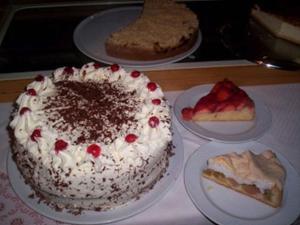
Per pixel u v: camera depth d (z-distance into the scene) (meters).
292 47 1.64
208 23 1.77
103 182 0.91
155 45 1.52
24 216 0.94
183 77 1.42
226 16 1.83
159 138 1.00
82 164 0.91
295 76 1.44
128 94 1.17
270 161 1.06
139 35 1.59
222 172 1.03
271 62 1.49
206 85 1.36
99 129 1.02
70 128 1.02
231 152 1.11
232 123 1.24
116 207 0.95
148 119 1.03
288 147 1.16
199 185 1.01
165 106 1.11
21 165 1.00
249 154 1.05
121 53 1.56
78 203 0.95
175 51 1.54
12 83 1.35
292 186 1.01
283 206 0.96
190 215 0.96
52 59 1.49
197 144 1.16
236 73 1.44
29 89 1.14
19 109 1.08
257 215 0.95
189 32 1.60
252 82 1.40
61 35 1.64
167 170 1.04
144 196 0.98
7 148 1.12
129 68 1.48
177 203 0.98
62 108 1.10
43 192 0.96
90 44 1.63
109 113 1.08
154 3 1.93
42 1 1.86
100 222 0.91
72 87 1.20
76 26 1.71
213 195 1.00
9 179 1.01
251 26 1.75
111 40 1.55
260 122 1.23
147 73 1.44
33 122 1.02
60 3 1.86
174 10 1.85
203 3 1.94
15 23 1.68
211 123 1.24
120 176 0.92
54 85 1.20
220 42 1.63
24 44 1.56
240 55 1.54
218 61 1.51
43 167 0.93
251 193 0.99
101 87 1.20
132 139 0.96
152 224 0.93
